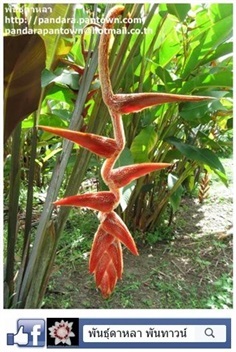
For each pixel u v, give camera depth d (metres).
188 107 1.22
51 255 0.79
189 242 1.51
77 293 1.22
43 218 0.77
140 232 1.52
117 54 0.73
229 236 1.54
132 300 1.20
